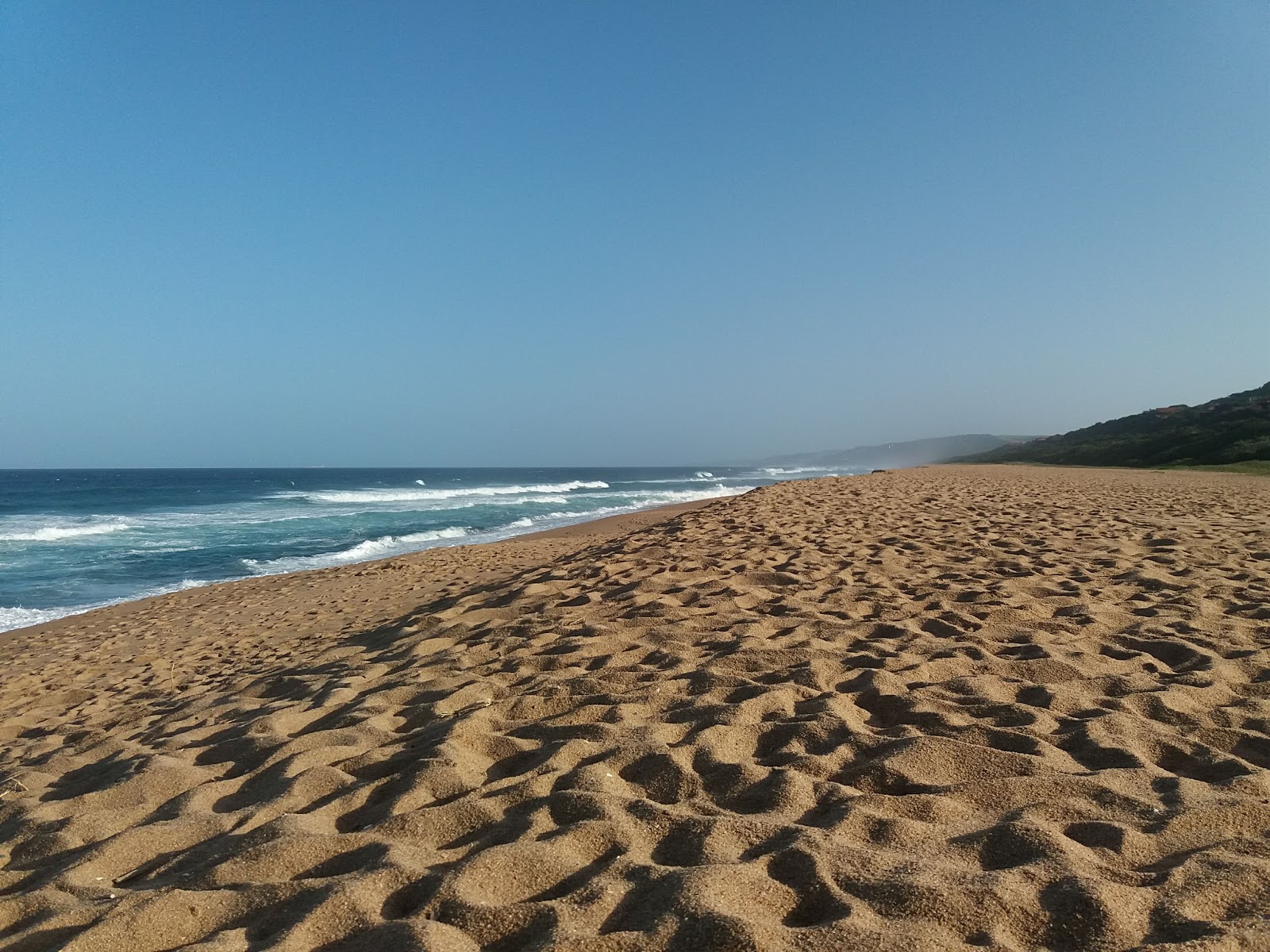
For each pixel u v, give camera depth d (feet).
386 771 10.71
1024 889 6.88
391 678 15.66
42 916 7.52
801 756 10.19
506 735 11.64
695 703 12.37
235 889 7.60
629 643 16.21
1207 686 12.39
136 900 7.36
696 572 23.18
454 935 6.55
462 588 31.32
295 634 27.58
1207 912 6.55
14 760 15.46
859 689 12.69
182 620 34.22
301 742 12.05
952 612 17.47
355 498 145.69
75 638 32.58
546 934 6.45
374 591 36.24
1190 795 8.64
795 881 7.23
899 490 53.16
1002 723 11.18
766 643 15.49
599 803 8.83
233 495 161.17
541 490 179.01
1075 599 18.58
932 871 7.17
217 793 10.68
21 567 58.23
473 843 8.38
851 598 19.17
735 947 6.12
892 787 9.33
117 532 81.20
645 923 6.58
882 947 6.11
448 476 396.98
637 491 175.22
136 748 13.83
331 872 8.00
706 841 7.97
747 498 46.14
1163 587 19.79
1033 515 36.32
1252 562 23.06
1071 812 8.46
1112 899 6.61
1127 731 10.69
